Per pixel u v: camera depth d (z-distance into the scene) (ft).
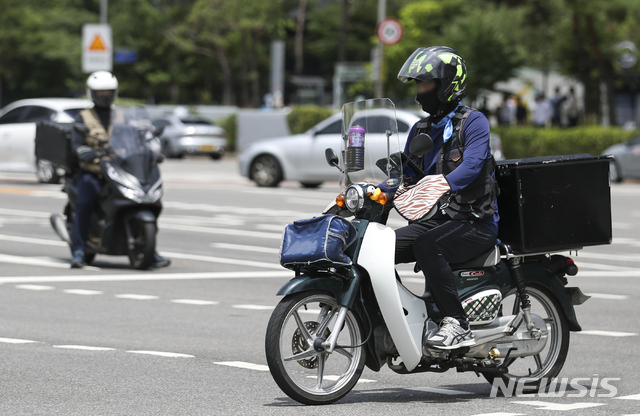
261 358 59.93
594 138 251.39
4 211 147.23
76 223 97.60
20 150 191.21
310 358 48.80
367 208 47.80
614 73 311.68
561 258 53.78
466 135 47.98
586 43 315.99
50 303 79.05
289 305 46.80
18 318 72.38
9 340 64.18
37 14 602.85
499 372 50.88
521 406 49.01
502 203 50.90
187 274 95.96
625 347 65.41
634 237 132.87
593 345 65.98
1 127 193.67
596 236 52.29
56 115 188.75
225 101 554.46
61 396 49.14
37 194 171.32
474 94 309.22
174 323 71.41
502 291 50.75
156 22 576.20
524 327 51.62
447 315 48.70
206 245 116.98
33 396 49.01
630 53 314.14
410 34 379.14
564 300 53.21
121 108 99.40
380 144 48.32
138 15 581.53
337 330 47.21
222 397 49.57
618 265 107.45
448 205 48.49
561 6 281.95
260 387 52.08
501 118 298.97
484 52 305.12
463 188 48.21
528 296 52.49
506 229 50.88
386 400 50.01
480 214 48.47
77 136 96.12
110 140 96.12
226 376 54.65
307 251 46.39
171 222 138.41
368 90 341.62
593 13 273.13
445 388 53.52
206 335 67.15
